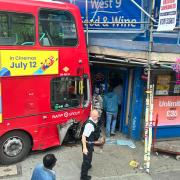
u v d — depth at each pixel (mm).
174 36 9781
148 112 7672
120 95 10258
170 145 9352
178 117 9969
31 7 7523
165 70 9008
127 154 8859
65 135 8758
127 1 9617
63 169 7797
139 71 9359
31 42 7617
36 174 5129
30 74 7711
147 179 7551
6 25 7223
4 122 7516
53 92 8258
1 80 7328
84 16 9516
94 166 8047
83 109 8938
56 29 8008
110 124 9953
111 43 8844
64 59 8258
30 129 7965
